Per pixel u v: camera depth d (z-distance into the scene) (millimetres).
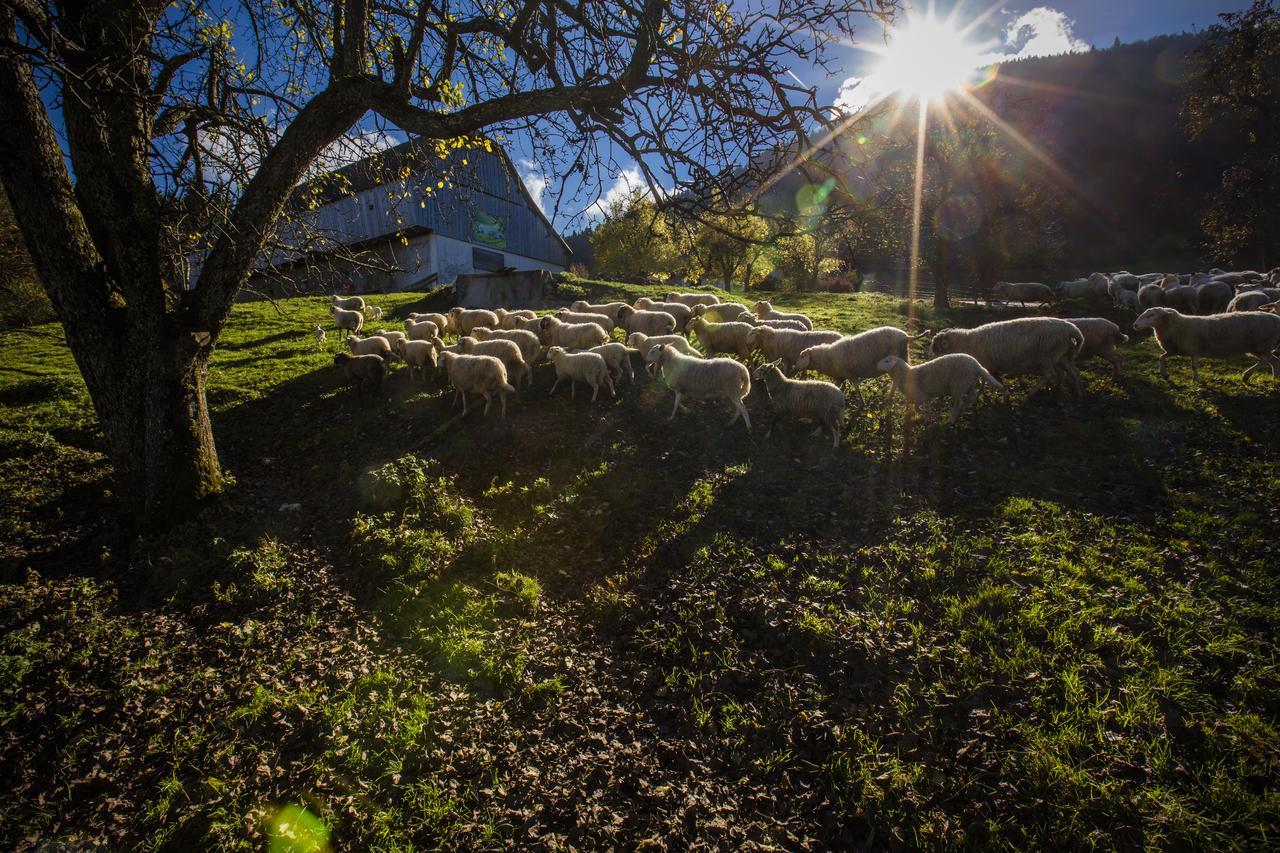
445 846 3535
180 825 3686
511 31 5637
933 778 3783
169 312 7016
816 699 4484
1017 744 3906
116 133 6250
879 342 9586
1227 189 32562
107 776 4062
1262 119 31000
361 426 10305
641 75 5109
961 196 23359
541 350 13391
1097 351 10414
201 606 5758
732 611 5516
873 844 3490
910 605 5324
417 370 12797
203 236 7098
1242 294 14688
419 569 6227
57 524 7219
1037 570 5559
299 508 7738
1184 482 7062
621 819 3713
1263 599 4965
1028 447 8297
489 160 32562
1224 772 3539
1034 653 4551
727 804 3795
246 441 9844
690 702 4621
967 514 6801
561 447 9047
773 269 52375
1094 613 4895
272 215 6676
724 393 9227
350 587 6207
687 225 4699
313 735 4348
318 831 3605
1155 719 3908
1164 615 4816
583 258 59875
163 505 7000
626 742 4305
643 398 10766
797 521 6949
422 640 5340
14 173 6203
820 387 8641
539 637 5410
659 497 7637
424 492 7691
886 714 4305
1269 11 27516
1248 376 10133
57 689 4734
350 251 8102
